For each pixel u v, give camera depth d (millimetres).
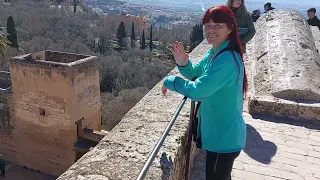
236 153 2043
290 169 3223
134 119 2961
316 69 4988
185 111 3146
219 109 1969
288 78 4699
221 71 1784
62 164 15805
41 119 15367
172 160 2270
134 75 39594
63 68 13797
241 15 3709
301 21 7246
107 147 2441
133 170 2137
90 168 2158
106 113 25641
